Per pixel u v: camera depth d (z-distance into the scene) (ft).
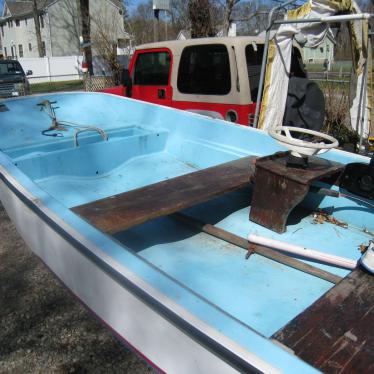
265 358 3.44
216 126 11.82
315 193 8.54
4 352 7.59
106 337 7.99
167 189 8.03
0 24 143.33
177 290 4.32
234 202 9.99
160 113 13.57
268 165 8.26
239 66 15.52
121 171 11.98
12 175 7.61
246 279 6.89
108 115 15.08
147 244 8.03
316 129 16.80
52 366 7.30
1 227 12.79
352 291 5.01
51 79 81.76
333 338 4.16
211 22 34.94
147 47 19.15
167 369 4.76
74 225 5.70
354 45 20.21
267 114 16.16
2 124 12.69
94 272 5.38
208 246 7.98
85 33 48.26
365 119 21.91
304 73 19.33
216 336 3.71
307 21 15.19
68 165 11.09
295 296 6.47
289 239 8.13
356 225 8.54
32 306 8.87
